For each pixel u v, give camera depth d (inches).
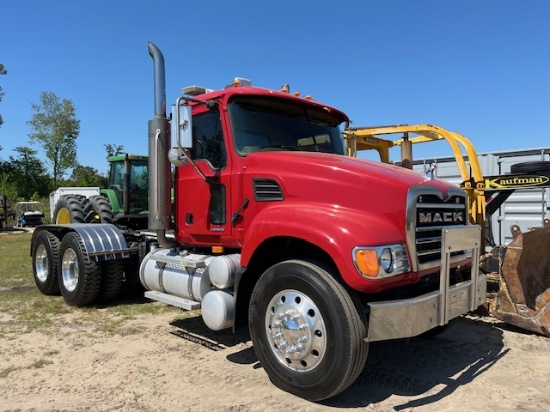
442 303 140.6
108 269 254.1
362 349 129.7
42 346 190.9
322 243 134.9
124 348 188.9
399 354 181.3
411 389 148.5
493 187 234.7
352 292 134.6
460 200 168.1
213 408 135.3
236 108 181.3
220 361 174.1
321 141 205.0
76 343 194.9
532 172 223.6
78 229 258.8
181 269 193.9
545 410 132.8
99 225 269.6
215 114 186.5
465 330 211.5
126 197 403.9
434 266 147.3
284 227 145.3
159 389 148.9
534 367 165.8
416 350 185.5
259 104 188.1
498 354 179.6
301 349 137.6
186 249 209.2
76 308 254.7
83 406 136.9
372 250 128.9
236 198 175.5
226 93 179.9
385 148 291.9
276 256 165.2
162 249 220.4
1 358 176.9
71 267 266.4
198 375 160.2
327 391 132.9
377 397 142.4
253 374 161.2
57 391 147.6
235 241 177.2
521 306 201.2
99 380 156.3
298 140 195.5
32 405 137.6
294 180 159.0
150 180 205.2
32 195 2311.8
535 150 314.5
